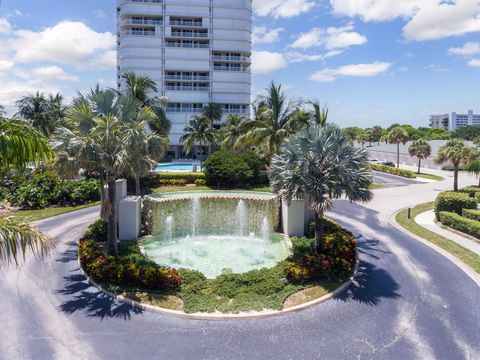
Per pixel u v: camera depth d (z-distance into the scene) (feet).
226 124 202.90
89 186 107.55
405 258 62.69
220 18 250.57
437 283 52.03
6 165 27.17
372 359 34.88
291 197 54.85
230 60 254.68
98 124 52.75
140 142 54.34
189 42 254.27
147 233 74.38
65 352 35.32
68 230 78.48
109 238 56.75
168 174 130.31
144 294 46.19
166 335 38.40
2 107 125.80
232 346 36.65
